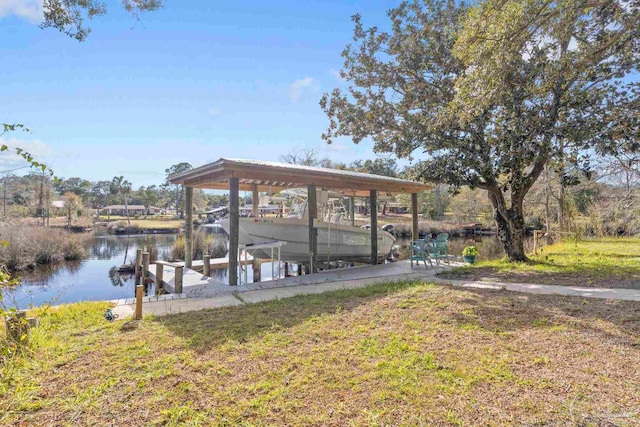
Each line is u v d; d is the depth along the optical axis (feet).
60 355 11.44
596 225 53.62
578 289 19.63
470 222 111.86
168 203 253.85
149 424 7.64
